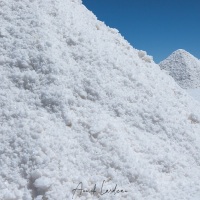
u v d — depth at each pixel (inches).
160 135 206.8
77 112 189.0
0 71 197.2
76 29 248.2
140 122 207.2
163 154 191.9
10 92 187.0
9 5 241.4
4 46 211.2
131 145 187.0
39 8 245.6
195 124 241.1
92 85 208.1
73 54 224.5
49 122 175.9
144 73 262.4
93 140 176.6
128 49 298.7
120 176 163.8
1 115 174.4
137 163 171.5
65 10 265.0
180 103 261.4
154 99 229.9
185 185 178.1
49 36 222.2
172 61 1227.2
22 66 201.2
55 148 163.2
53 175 152.1
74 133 177.6
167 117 219.8
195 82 1122.0
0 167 153.9
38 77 196.4
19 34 218.7
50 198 144.1
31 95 187.8
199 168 200.2
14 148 160.2
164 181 175.6
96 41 251.3
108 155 170.7
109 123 188.1
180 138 212.1
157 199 158.2
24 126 168.1
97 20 319.3
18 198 144.6
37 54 206.4
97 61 228.1
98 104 201.9
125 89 222.5
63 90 192.5
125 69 240.4
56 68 201.2
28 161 155.1
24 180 150.4
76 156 166.1
